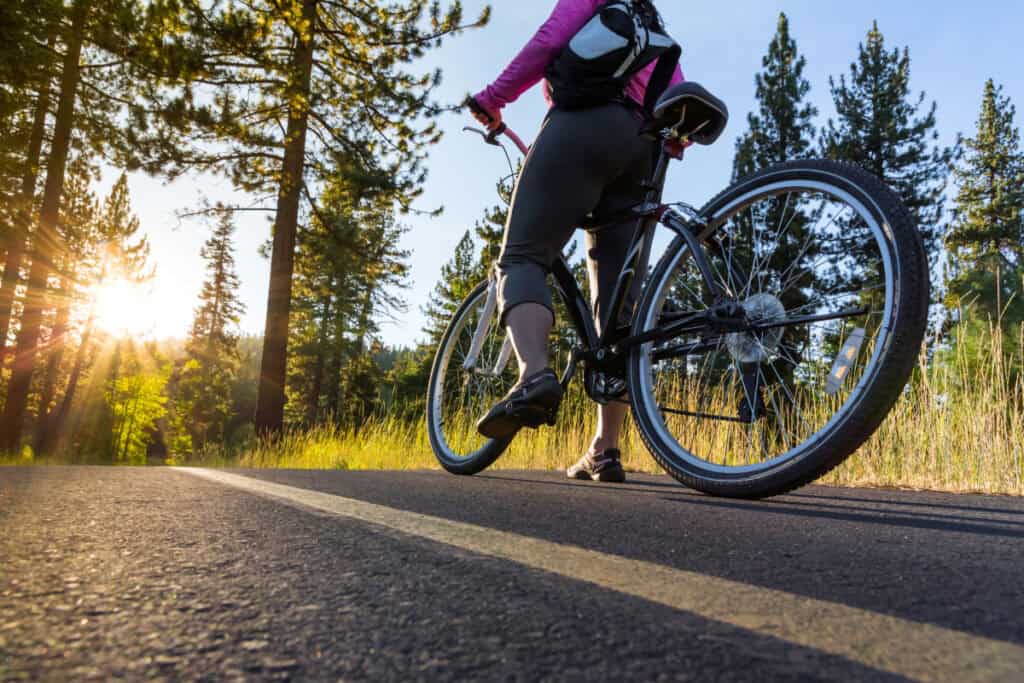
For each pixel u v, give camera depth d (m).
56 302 13.16
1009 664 0.51
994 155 23.72
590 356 2.00
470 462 2.48
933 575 0.83
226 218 11.80
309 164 11.91
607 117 1.80
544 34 1.83
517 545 0.94
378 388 32.56
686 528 1.15
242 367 64.75
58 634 0.52
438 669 0.48
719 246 1.77
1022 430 2.73
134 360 26.89
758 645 0.54
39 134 12.92
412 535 0.98
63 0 10.47
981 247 22.17
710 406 1.94
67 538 0.86
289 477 1.85
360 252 12.54
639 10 1.85
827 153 18.80
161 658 0.48
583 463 2.37
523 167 1.87
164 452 37.31
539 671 0.48
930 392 3.10
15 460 11.92
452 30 11.59
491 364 2.69
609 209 1.96
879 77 18.95
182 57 10.15
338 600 0.64
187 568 0.74
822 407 1.58
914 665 0.51
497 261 1.88
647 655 0.51
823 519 1.31
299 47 11.62
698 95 1.71
